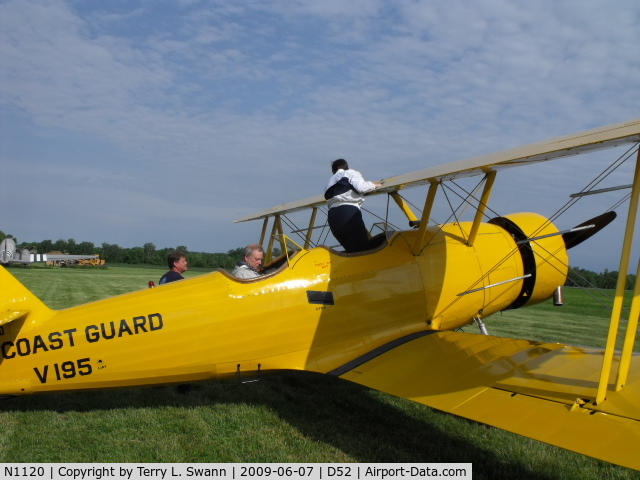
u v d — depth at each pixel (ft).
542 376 11.32
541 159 11.78
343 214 15.58
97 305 13.76
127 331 13.42
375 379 13.06
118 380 13.51
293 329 14.35
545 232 19.11
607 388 10.36
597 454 8.27
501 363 12.44
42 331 13.34
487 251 17.80
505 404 10.41
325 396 16.88
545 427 9.30
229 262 149.38
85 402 15.81
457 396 11.15
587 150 10.59
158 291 13.96
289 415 14.87
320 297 14.64
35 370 13.33
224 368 13.96
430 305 16.35
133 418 14.42
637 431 8.71
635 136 9.15
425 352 14.06
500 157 12.08
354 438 13.16
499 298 18.10
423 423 14.40
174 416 14.65
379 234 16.56
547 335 31.60
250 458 11.87
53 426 13.70
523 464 11.80
